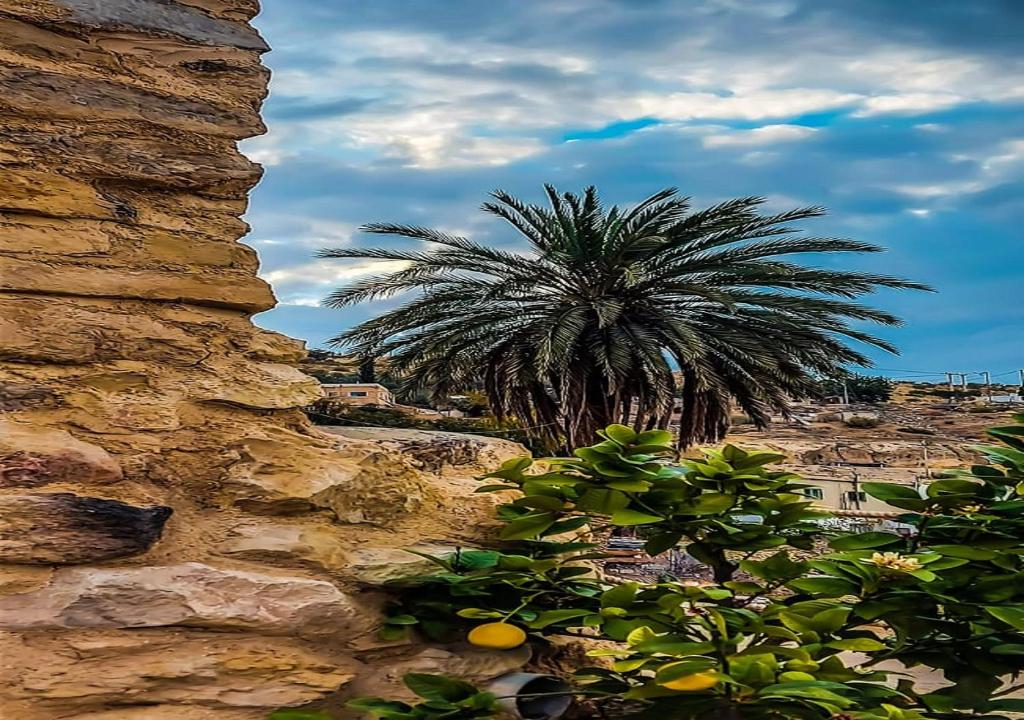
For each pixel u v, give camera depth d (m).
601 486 2.78
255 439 2.86
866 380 41.12
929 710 2.43
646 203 15.20
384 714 2.25
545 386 16.47
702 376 14.57
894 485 2.84
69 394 2.64
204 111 3.26
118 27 3.15
